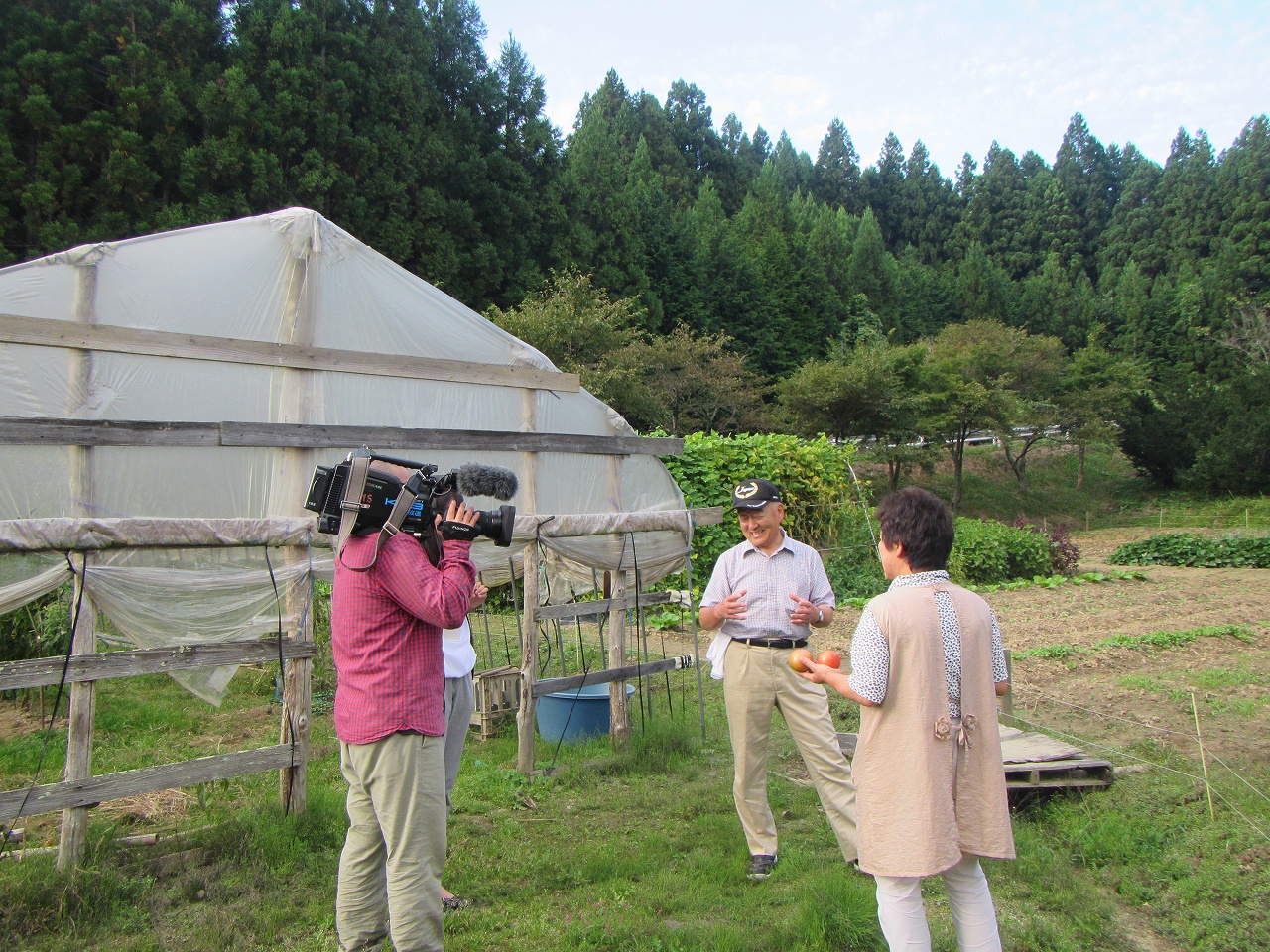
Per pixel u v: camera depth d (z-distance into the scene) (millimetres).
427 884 3203
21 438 4203
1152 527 37000
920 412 37000
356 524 3225
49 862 4234
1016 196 100250
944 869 2920
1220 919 4055
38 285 5164
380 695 3166
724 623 4590
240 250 5738
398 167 29531
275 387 5688
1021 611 14844
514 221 34125
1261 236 71500
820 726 4492
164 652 4387
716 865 4531
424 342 6445
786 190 92000
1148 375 55156
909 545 3180
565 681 6102
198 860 4406
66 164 22875
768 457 15812
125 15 24922
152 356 5270
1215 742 6734
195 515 5176
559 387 6863
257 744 6676
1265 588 18000
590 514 6359
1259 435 39094
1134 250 89562
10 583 4195
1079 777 5684
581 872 4441
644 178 65062
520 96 36375
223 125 25266
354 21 30062
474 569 3314
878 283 66500
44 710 7504
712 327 47031
